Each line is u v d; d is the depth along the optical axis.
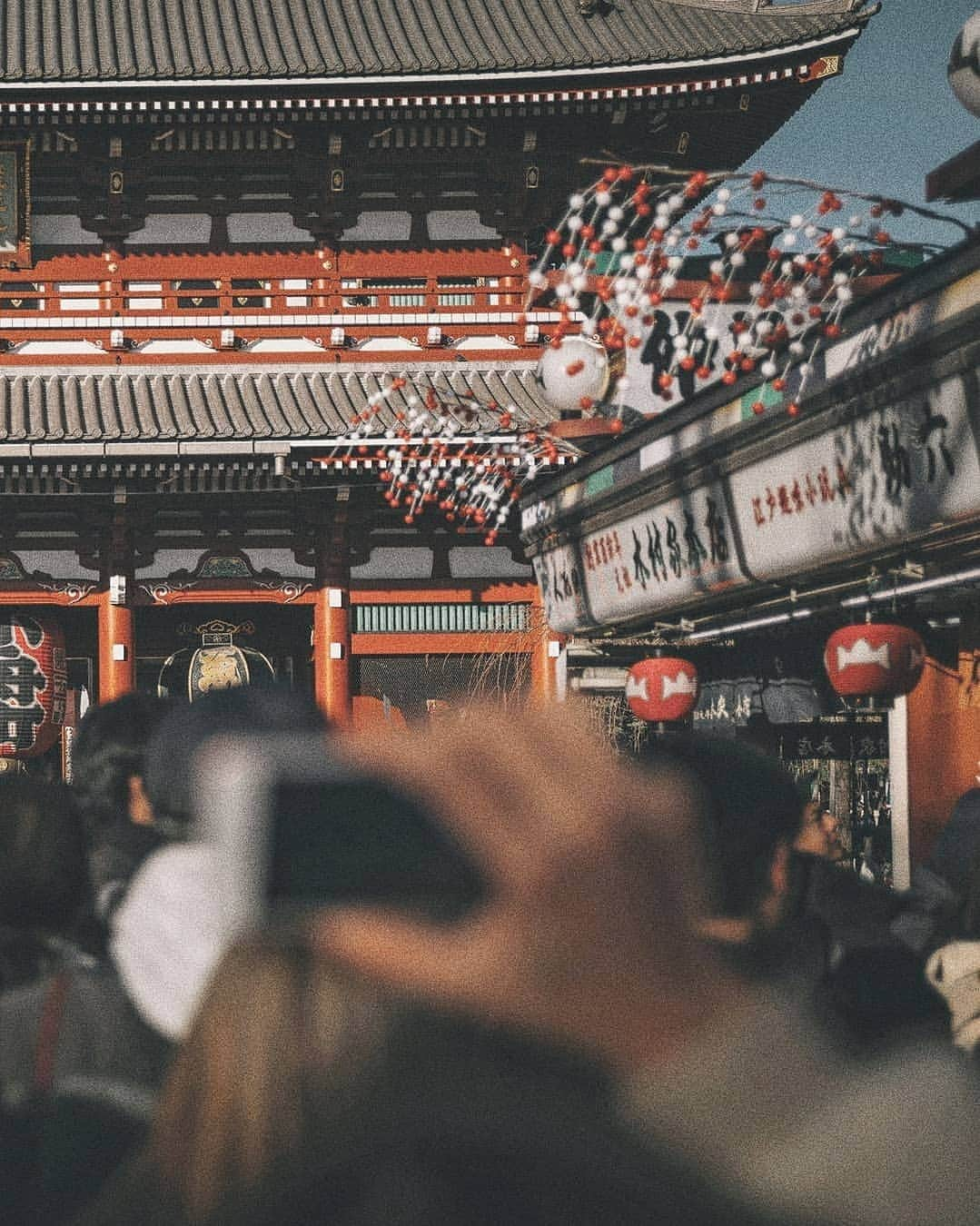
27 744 22.53
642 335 12.45
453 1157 1.06
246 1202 1.13
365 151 24.75
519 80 22.97
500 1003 1.12
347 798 1.40
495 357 25.30
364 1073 1.15
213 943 2.40
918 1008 3.17
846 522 9.04
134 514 24.48
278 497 24.38
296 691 2.81
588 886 1.12
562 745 1.16
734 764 2.97
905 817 10.43
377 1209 1.07
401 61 22.72
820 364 8.84
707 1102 1.07
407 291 25.39
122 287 25.00
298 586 24.78
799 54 22.81
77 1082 2.36
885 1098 1.06
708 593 11.59
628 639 14.53
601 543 13.59
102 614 24.55
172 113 23.23
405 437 21.45
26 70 24.12
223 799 1.40
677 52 22.66
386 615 24.95
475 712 1.19
